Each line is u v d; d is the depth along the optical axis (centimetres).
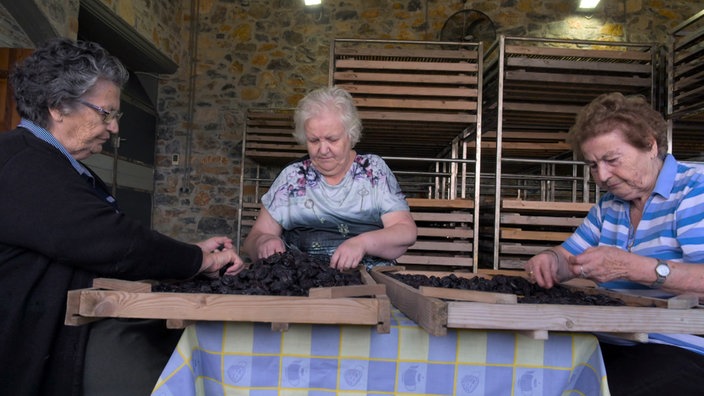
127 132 755
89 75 163
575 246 219
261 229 244
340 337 138
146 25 720
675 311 132
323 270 166
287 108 836
